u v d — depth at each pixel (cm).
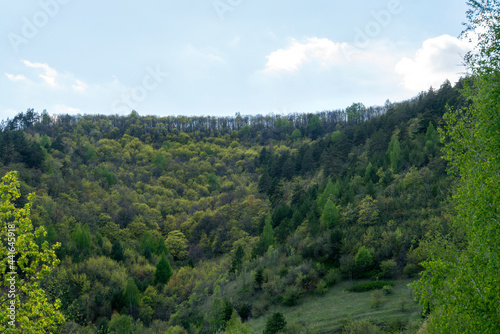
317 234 6844
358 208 6944
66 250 7594
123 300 6159
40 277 1171
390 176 8150
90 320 5666
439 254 1669
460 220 1666
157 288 7219
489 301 1254
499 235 1334
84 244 8244
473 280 1386
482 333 1273
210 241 10306
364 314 4259
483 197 1373
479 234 1413
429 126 9306
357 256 5669
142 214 11931
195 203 13538
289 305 5334
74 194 11438
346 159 12112
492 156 1401
